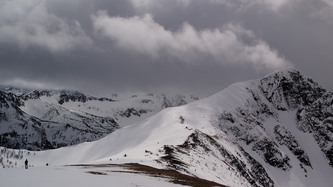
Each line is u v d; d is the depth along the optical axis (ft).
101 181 181.98
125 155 454.40
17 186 145.59
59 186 153.17
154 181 222.28
